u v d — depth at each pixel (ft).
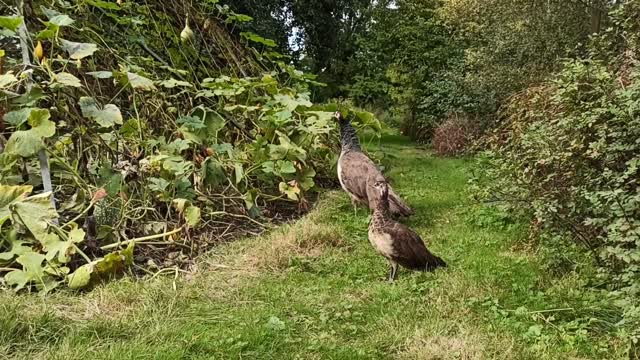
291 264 9.45
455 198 14.30
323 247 10.27
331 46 31.73
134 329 6.76
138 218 10.53
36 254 8.26
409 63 30.58
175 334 6.66
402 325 6.99
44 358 5.91
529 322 7.06
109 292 7.75
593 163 8.63
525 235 10.42
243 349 6.41
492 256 9.65
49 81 10.03
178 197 11.25
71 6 12.37
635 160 7.22
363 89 31.60
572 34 18.61
